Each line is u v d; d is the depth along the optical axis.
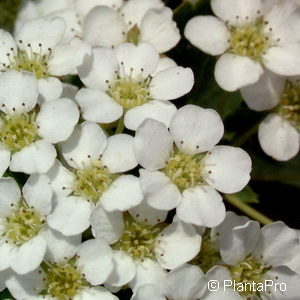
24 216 0.06
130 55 0.07
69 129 0.06
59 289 0.06
